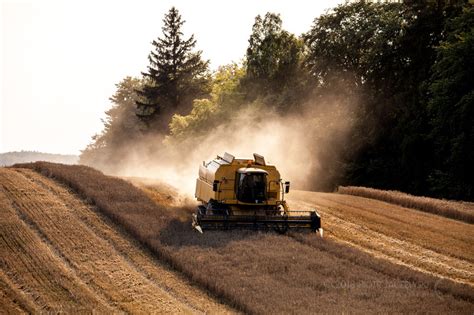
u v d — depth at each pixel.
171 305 16.59
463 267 21.42
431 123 42.94
